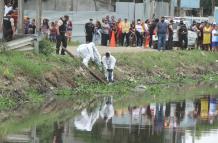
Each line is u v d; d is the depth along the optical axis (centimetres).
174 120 3394
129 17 7912
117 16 7800
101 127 3084
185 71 5978
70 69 4556
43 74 4225
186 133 3025
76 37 6994
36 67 4178
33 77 4119
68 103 3850
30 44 4594
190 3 9394
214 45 7038
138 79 5178
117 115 3478
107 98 4181
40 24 5584
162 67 5716
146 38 6556
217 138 2927
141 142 2773
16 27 5241
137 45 6600
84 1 8294
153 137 2891
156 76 5472
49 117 3316
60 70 4441
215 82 5641
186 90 4869
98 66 4853
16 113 3406
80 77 4569
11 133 2870
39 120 3219
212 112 3719
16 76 4003
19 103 3731
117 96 4316
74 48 5631
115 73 4991
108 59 4806
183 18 8044
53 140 2745
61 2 8144
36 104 3747
